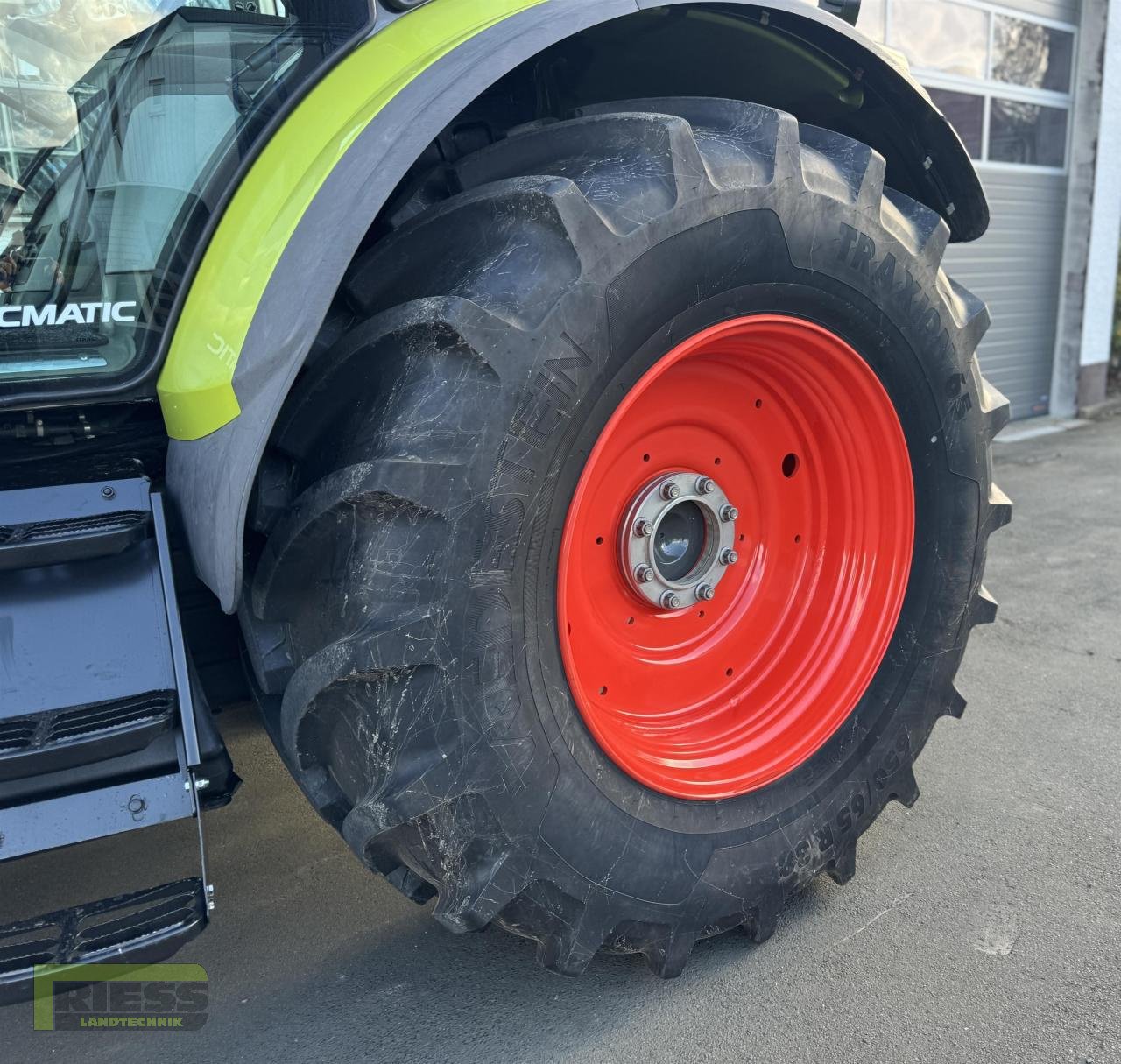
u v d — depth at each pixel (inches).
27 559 57.2
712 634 82.8
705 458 78.8
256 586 61.7
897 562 82.2
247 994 74.7
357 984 75.4
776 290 66.9
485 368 55.6
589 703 73.8
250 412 56.3
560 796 62.4
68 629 58.9
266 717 69.2
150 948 55.6
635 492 74.7
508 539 57.4
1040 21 282.8
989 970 73.7
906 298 74.1
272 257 58.4
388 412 56.8
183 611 71.4
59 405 61.9
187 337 61.7
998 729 110.4
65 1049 70.1
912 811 95.0
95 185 62.6
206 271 62.5
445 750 57.7
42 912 84.2
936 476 81.4
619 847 65.8
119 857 92.1
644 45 73.4
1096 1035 67.2
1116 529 186.4
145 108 62.6
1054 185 302.2
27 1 61.4
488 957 77.9
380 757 58.1
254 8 63.1
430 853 59.7
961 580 84.3
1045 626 139.7
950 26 263.3
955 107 271.0
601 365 59.2
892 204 76.5
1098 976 72.8
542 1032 69.7
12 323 62.0
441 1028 70.5
